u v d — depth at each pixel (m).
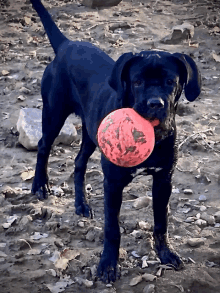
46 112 2.30
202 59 3.85
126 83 1.79
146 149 1.69
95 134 2.01
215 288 1.91
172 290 1.90
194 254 2.04
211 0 5.42
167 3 5.35
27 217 2.18
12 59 3.72
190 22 4.68
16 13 4.84
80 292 1.90
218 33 4.44
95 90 2.04
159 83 1.72
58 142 2.70
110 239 1.95
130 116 1.69
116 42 4.09
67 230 2.15
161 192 1.94
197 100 3.18
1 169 2.51
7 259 2.01
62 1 5.28
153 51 1.77
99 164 2.57
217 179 2.44
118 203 1.92
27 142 2.64
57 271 1.96
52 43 2.32
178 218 2.23
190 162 2.56
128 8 5.08
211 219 2.20
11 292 1.89
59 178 2.46
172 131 1.82
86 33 4.29
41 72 3.50
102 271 1.94
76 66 2.15
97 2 5.01
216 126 2.87
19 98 3.10
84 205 2.25
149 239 2.08
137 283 1.92
